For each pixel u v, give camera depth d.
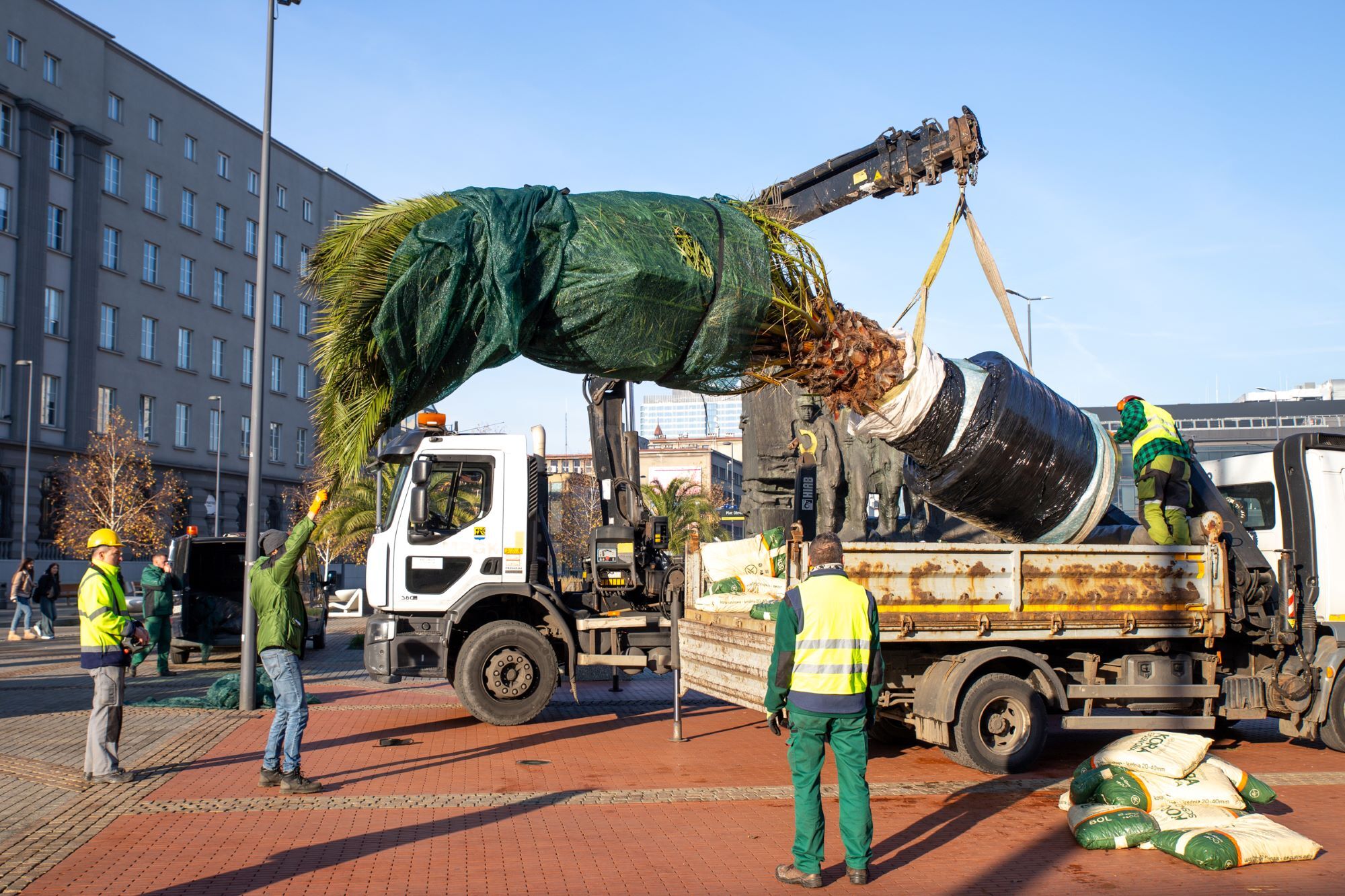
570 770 8.62
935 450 8.92
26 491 42.38
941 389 8.66
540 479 12.07
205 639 17.11
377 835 6.47
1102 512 9.38
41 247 45.69
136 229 51.50
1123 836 6.17
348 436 7.23
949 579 8.23
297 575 7.90
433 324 6.84
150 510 45.88
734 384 8.10
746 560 10.26
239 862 5.86
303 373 64.19
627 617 11.74
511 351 6.97
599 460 12.96
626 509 12.94
